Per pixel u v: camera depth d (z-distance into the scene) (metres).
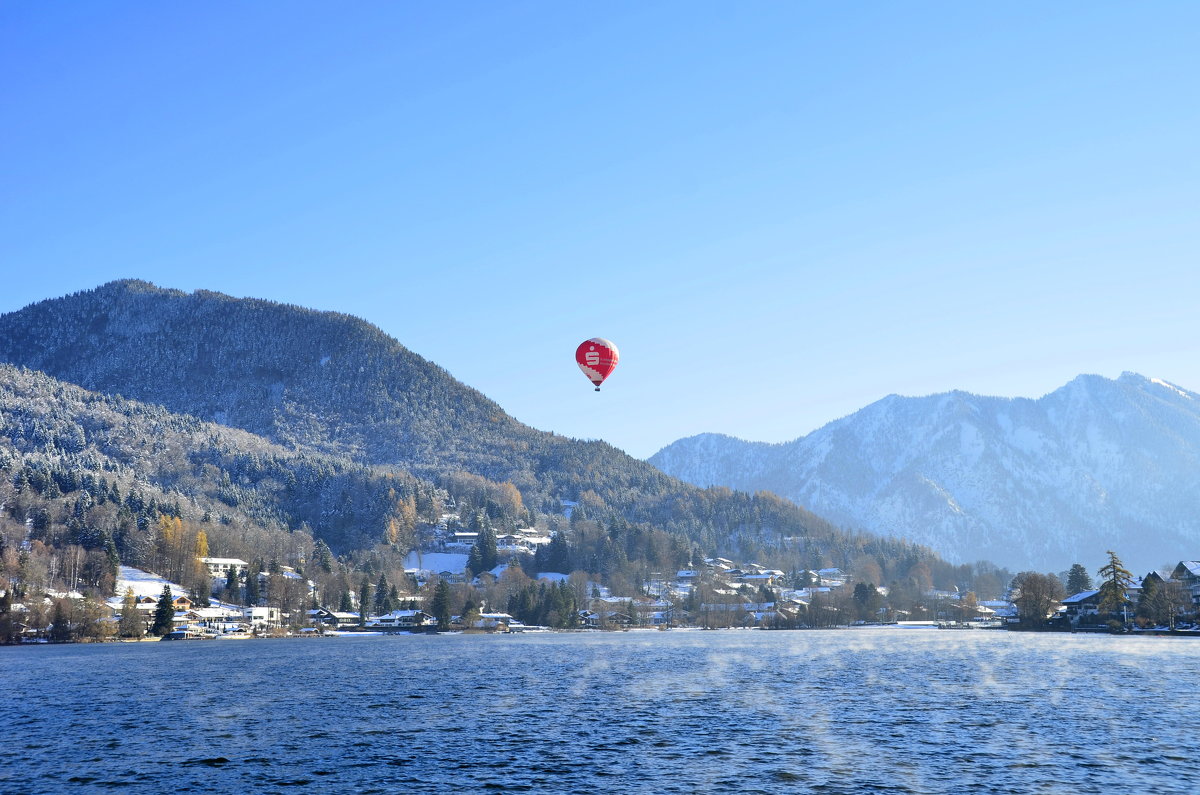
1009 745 88.50
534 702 121.56
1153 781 75.06
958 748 87.50
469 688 138.75
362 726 104.06
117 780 80.81
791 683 140.62
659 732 97.69
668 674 157.50
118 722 109.19
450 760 85.69
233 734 100.31
